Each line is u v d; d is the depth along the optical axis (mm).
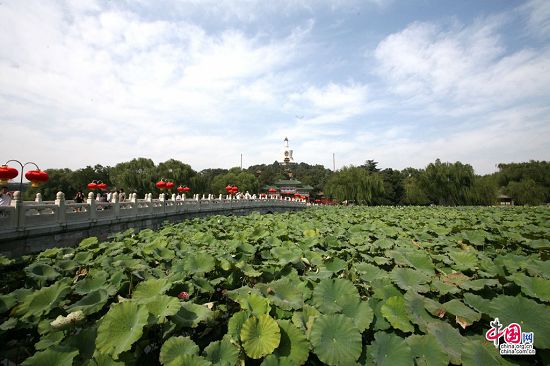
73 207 15477
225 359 3840
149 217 21703
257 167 162625
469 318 4285
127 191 56312
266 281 6836
